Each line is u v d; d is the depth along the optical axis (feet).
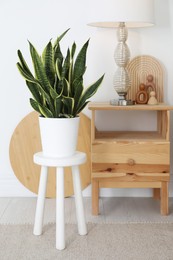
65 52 8.34
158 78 8.36
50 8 8.25
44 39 8.32
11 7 8.23
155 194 8.46
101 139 7.50
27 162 8.44
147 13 7.11
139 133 8.23
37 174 8.44
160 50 8.38
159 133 8.20
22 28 8.28
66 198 8.45
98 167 7.42
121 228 6.81
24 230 6.72
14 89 8.43
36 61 6.15
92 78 8.41
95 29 8.29
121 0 6.99
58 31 8.30
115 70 8.39
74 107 6.46
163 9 8.29
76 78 6.33
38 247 6.10
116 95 8.45
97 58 8.37
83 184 8.43
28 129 8.40
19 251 5.96
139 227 6.85
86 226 6.82
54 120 6.18
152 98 7.82
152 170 7.42
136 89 8.38
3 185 8.63
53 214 7.47
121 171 7.43
